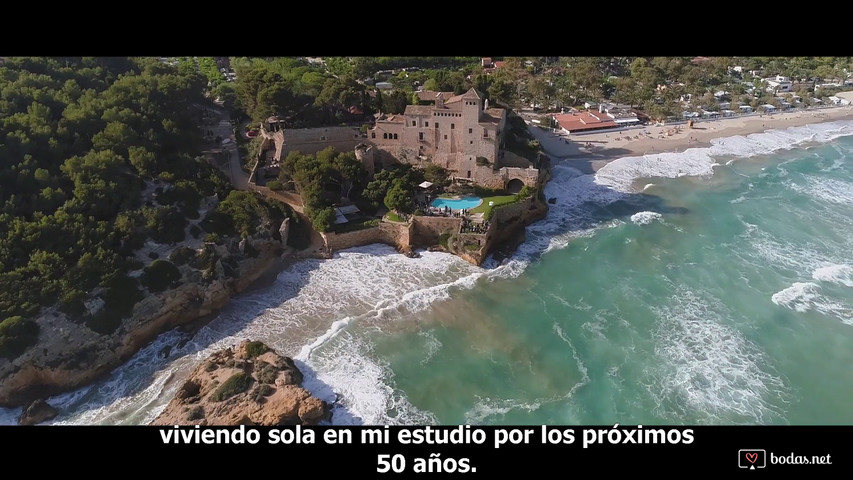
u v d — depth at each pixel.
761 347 89.44
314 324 96.81
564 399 80.44
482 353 89.69
